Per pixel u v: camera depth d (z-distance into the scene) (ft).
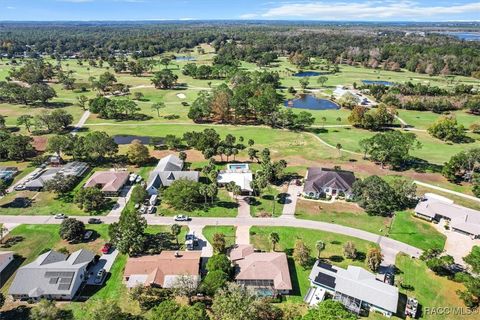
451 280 235.20
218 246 253.24
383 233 285.84
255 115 599.57
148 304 213.46
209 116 598.34
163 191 330.34
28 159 424.46
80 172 380.37
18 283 218.59
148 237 277.44
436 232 288.10
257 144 474.90
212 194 315.78
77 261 236.22
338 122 572.51
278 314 203.31
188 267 232.73
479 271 224.74
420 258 250.37
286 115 534.37
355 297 212.02
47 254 240.94
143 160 408.05
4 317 205.16
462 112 633.61
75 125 552.41
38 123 505.25
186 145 469.57
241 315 182.60
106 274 238.89
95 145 400.47
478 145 474.49
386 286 217.77
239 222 299.58
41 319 189.88
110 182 347.77
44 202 328.90
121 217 266.77
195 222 298.97
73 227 268.00
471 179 371.56
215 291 210.38
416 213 309.63
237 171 380.99
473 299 216.13
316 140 490.49
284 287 219.41
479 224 283.79
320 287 223.51
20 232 282.56
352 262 251.80
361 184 329.31
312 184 343.05
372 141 414.62
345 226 295.48
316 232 286.46
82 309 209.46
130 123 565.12
